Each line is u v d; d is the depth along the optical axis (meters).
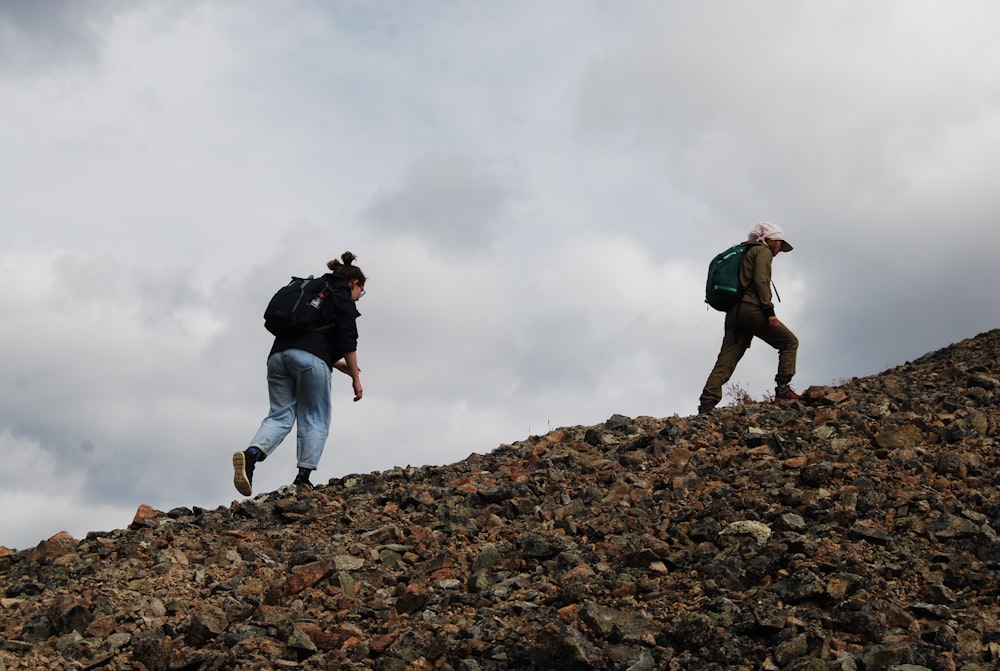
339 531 7.35
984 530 5.83
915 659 4.63
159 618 5.82
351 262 8.90
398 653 5.25
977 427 7.71
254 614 5.81
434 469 9.13
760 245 9.95
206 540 7.07
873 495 6.53
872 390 9.72
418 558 6.73
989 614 5.04
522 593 5.87
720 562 5.86
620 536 6.60
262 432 8.29
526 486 7.80
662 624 5.26
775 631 5.04
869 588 5.41
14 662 5.33
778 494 6.84
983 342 11.23
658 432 9.09
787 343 9.84
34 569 6.61
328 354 8.60
